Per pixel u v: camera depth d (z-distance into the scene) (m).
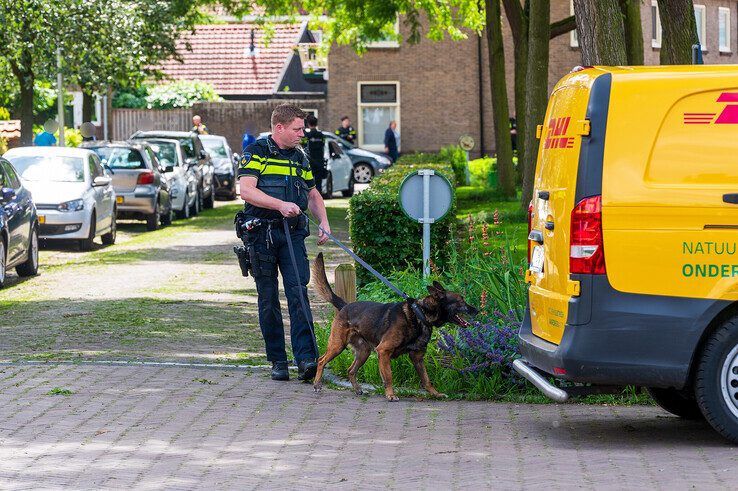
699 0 56.28
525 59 34.94
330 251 24.70
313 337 11.61
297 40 62.91
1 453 8.68
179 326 15.26
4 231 19.47
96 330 14.85
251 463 8.41
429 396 10.98
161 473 8.12
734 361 8.55
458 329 11.41
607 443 8.95
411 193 14.38
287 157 11.62
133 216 31.28
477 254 13.77
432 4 40.62
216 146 45.59
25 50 35.41
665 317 8.45
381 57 53.88
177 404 10.41
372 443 9.03
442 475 8.00
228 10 40.09
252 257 11.55
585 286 8.51
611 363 8.49
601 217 8.48
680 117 8.52
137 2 41.25
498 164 36.12
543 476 7.88
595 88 8.58
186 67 61.47
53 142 33.97
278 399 10.76
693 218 8.46
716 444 8.89
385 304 10.95
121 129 57.00
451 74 53.53
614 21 14.38
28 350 13.30
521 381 11.05
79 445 8.92
